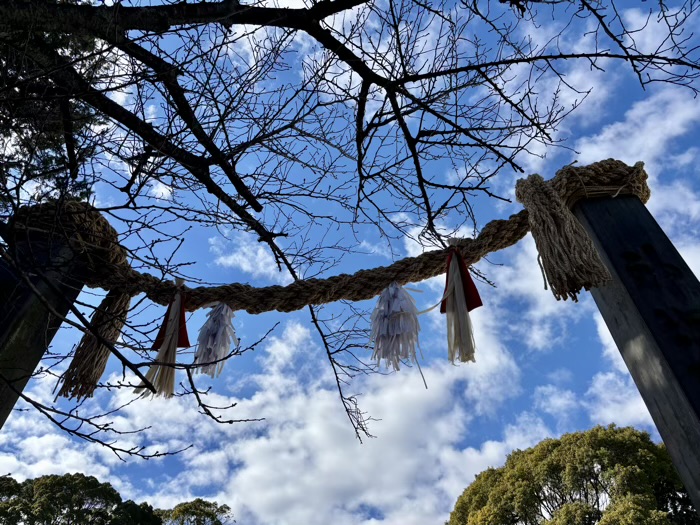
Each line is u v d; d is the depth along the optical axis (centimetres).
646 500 1378
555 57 248
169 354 286
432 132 260
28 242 218
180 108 257
